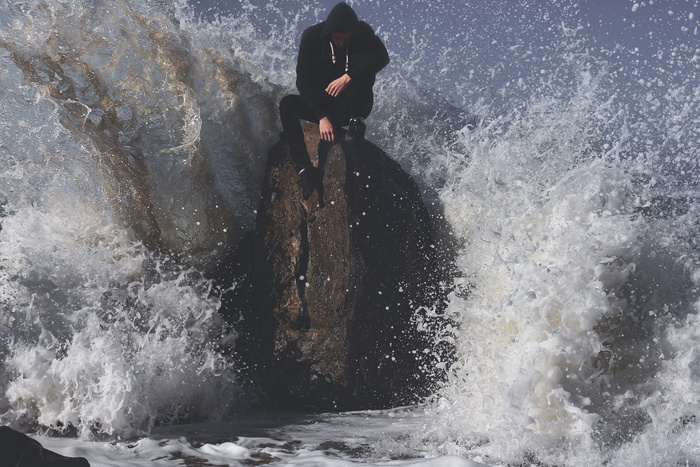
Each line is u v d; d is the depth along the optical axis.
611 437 15.36
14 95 20.14
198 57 23.28
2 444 11.71
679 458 14.32
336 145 21.45
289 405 20.38
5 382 16.66
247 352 20.95
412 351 20.42
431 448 15.26
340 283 20.28
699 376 16.56
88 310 18.23
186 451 14.73
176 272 20.92
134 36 22.16
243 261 22.14
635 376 16.86
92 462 13.45
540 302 16.67
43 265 18.66
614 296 16.98
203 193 21.86
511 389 15.73
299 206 21.42
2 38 20.81
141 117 21.47
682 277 17.84
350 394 19.86
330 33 20.62
